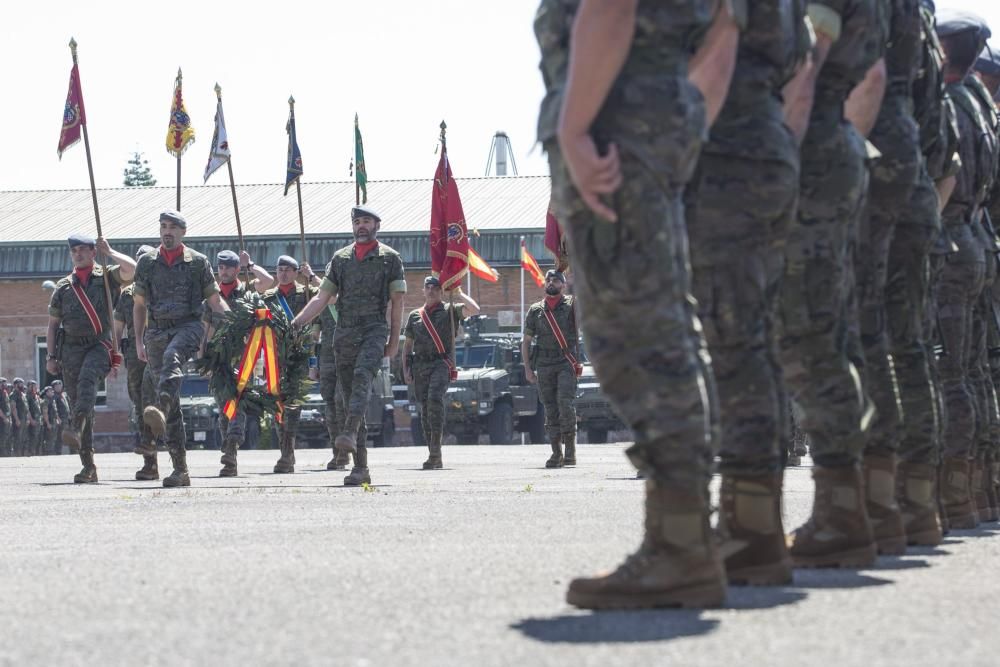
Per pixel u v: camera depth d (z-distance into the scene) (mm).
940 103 7965
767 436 5543
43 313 63281
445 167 22109
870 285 7066
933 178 8070
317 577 5965
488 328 45625
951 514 8742
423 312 21594
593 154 4641
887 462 6953
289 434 21078
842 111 6281
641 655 3934
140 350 17312
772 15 5363
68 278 17578
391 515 9977
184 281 16719
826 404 6227
